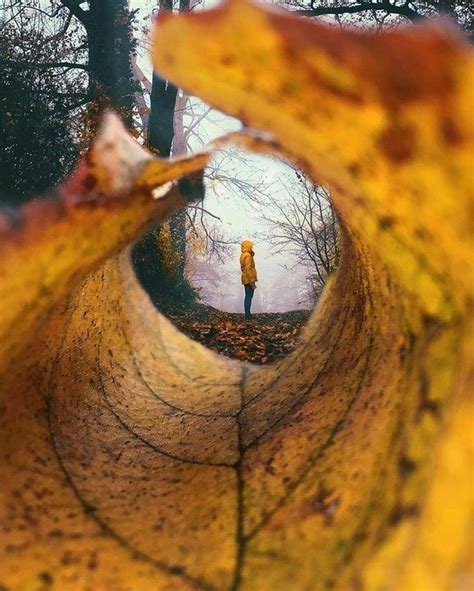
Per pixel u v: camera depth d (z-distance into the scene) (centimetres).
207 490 112
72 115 1100
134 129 1151
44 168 1023
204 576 81
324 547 71
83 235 79
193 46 56
